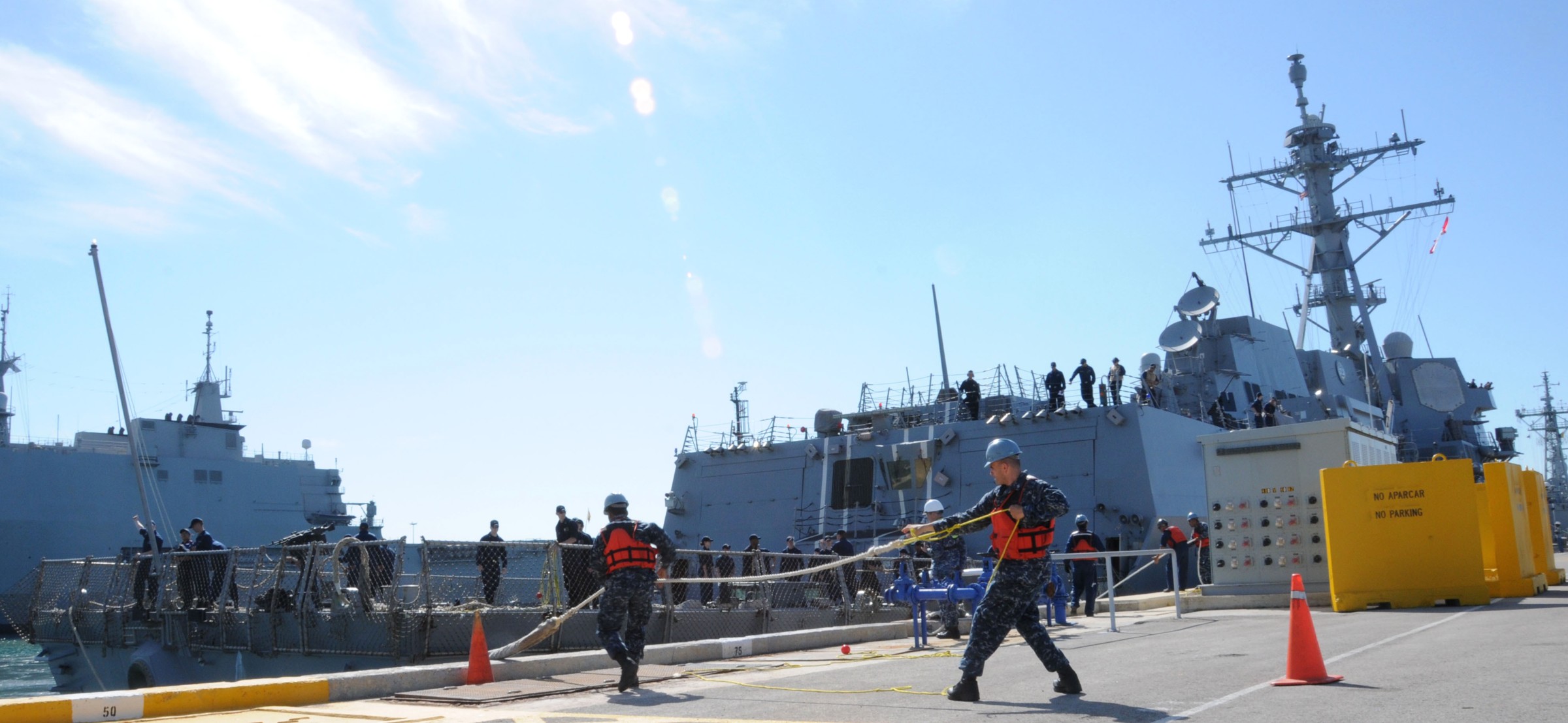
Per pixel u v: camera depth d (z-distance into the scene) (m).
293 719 7.46
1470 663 7.67
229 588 17.02
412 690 9.20
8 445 40.59
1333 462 17.91
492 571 14.95
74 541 39.66
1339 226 39.69
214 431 45.88
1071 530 24.25
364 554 14.34
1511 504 16.27
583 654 10.49
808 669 10.13
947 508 25.67
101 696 7.62
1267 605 17.75
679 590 16.30
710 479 29.52
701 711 7.33
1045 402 28.00
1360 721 5.50
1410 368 39.88
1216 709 6.18
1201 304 32.47
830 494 27.33
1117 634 13.12
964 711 6.71
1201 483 26.42
